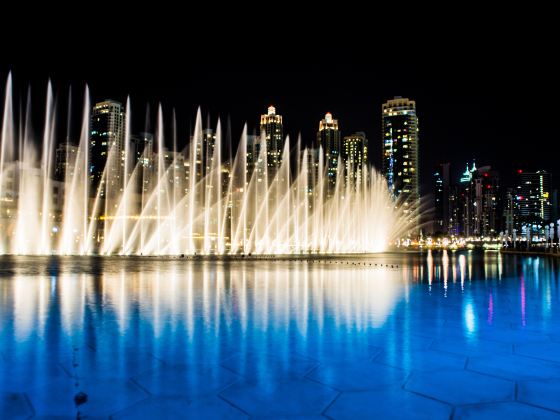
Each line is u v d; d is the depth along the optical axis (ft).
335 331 33.22
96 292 57.36
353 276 89.97
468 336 31.63
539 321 37.70
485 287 67.15
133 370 23.54
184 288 63.00
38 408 18.76
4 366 24.25
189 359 25.57
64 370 23.54
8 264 125.90
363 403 19.25
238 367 24.06
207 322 36.73
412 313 41.83
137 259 165.07
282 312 42.14
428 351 27.40
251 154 537.65
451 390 20.72
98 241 335.26
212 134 345.72
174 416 18.02
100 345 28.78
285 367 24.07
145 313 41.27
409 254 283.59
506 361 25.25
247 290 61.11
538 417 17.90
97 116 572.10
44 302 48.16
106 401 19.49
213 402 19.38
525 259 193.98
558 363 24.86
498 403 19.25
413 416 17.98
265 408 18.76
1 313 41.09
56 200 307.37
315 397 19.92
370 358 25.81
